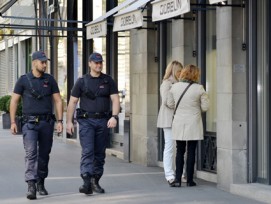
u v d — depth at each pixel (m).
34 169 10.47
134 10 11.95
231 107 10.94
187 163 11.55
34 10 26.22
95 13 19.41
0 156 17.11
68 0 21.84
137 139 15.32
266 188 10.44
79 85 10.70
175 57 13.48
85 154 10.62
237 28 10.93
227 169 11.09
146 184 12.00
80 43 21.19
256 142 10.96
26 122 10.48
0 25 16.70
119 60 17.61
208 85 12.79
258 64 10.91
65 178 12.81
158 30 14.58
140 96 15.09
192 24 13.16
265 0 10.73
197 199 10.36
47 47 26.14
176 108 11.30
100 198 10.48
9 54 35.84
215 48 12.51
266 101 10.73
